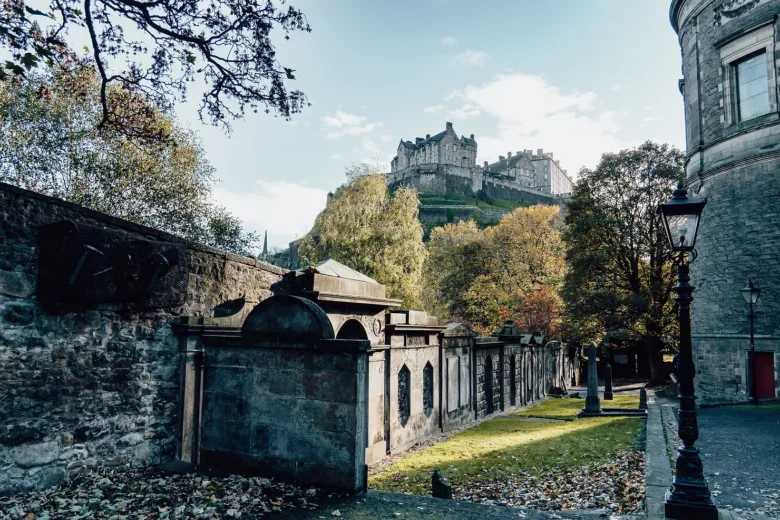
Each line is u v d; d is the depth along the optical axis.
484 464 10.68
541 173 139.75
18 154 18.28
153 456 8.16
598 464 9.71
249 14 9.59
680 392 6.30
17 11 7.74
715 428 11.94
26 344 6.47
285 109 10.57
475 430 17.02
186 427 8.45
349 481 7.11
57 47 9.14
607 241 36.50
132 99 10.88
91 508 5.95
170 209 22.16
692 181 22.69
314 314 7.63
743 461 8.66
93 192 19.80
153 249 7.96
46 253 6.58
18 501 5.98
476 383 20.38
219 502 6.33
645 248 36.19
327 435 7.35
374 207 33.69
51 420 6.75
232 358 8.30
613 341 41.47
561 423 17.53
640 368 44.84
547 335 46.41
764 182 19.14
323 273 11.38
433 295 49.44
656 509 6.07
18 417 6.35
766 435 10.90
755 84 19.94
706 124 21.89
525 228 55.00
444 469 10.50
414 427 14.66
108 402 7.52
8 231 6.26
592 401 19.73
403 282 32.62
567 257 37.69
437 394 16.69
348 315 11.86
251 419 7.98
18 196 6.39
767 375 18.80
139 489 6.80
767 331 18.69
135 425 7.91
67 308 6.99
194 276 9.41
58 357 6.86
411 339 14.89
